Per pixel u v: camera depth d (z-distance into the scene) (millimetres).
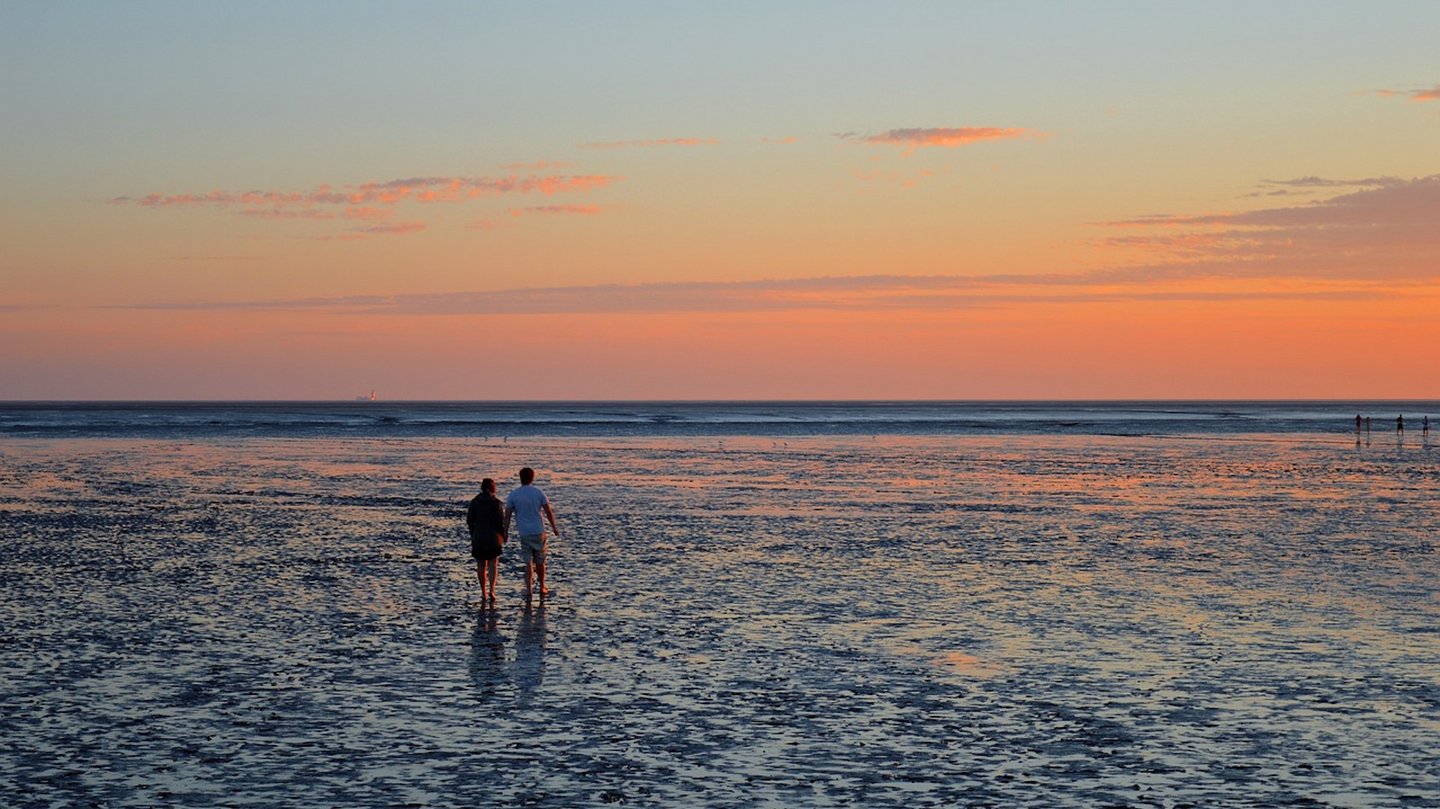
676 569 22453
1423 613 17578
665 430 119750
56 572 21766
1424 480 47844
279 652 14812
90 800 9305
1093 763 10352
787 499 38656
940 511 34500
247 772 10016
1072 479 48812
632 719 11734
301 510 34219
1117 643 15398
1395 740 11000
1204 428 128750
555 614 17609
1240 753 10617
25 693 12656
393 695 12656
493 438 95188
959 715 11891
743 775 10016
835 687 13047
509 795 9492
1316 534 28391
